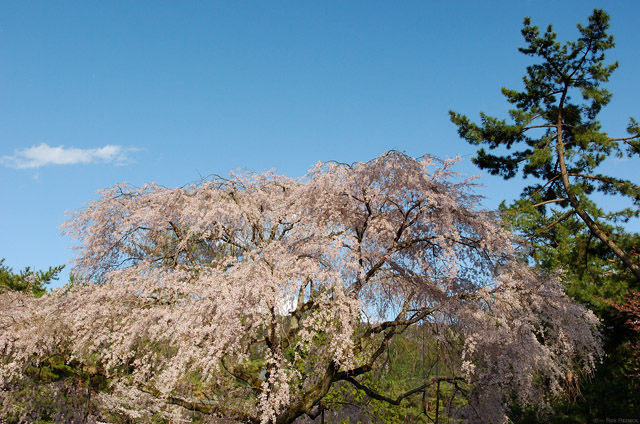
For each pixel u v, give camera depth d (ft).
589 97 47.70
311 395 28.12
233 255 35.24
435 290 31.99
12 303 36.96
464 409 36.42
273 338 28.22
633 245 43.01
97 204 35.60
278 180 40.09
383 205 31.45
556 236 46.37
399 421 43.93
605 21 45.83
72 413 39.73
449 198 28.73
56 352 33.96
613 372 45.39
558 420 45.96
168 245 35.86
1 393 36.76
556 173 50.57
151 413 40.29
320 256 28.78
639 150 45.91
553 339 32.30
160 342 30.17
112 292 31.12
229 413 29.89
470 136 50.44
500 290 30.42
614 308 41.68
